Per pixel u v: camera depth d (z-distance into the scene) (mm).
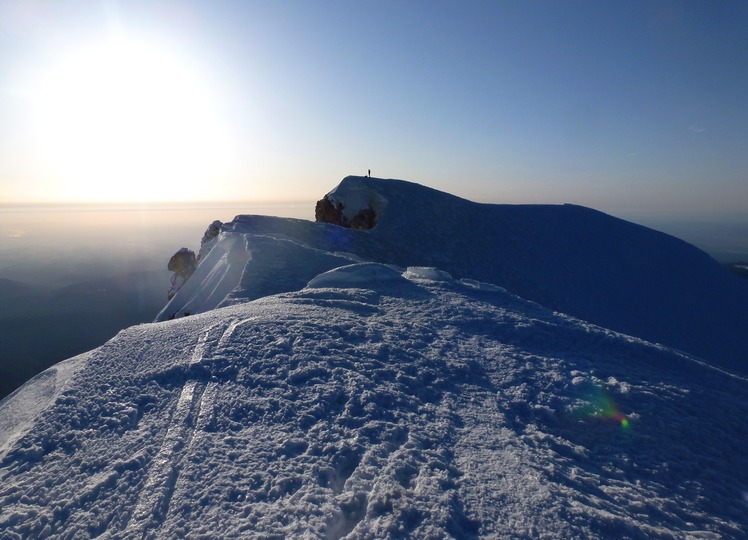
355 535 2557
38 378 5504
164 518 2703
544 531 2666
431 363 5199
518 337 6355
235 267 13641
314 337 5633
